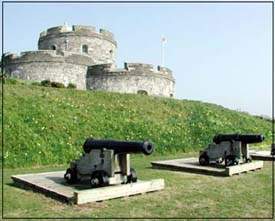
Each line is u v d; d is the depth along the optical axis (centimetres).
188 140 2383
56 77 3781
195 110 2959
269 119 3628
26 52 3862
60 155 1722
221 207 918
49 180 1154
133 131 2234
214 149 1530
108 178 1027
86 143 1091
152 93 3784
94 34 4591
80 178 1092
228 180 1292
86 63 3988
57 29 4603
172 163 1586
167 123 2555
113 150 1039
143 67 3753
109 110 2455
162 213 856
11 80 2603
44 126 1912
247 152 1560
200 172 1438
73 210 870
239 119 3130
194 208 905
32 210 865
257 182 1256
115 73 3647
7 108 1959
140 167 1591
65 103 2298
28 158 1602
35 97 2252
